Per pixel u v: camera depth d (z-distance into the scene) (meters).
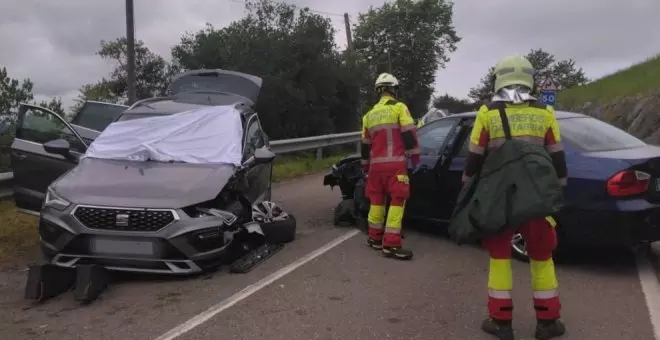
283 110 23.77
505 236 4.26
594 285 5.54
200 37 24.92
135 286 5.50
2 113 11.91
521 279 5.70
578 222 5.70
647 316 4.74
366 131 6.73
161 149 6.59
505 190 4.02
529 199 3.92
